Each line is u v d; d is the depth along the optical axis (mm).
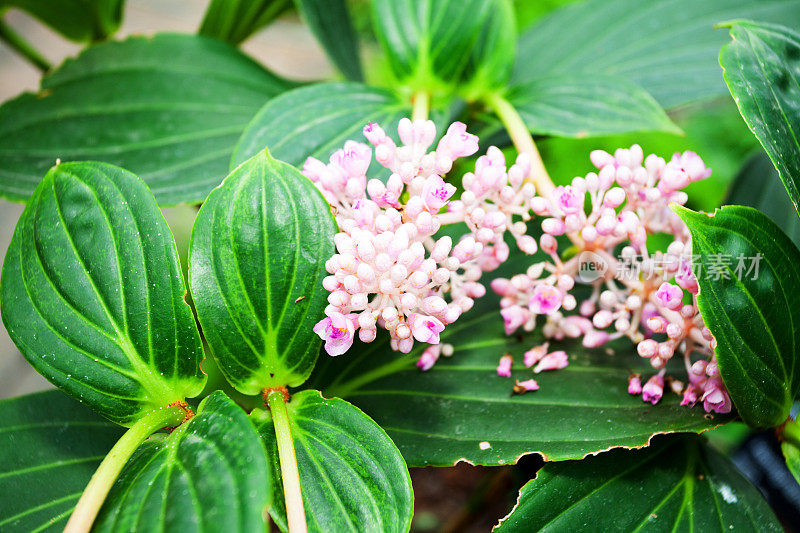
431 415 639
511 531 602
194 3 2012
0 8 874
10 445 623
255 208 585
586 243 618
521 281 629
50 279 590
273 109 677
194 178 722
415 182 592
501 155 608
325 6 848
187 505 523
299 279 589
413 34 735
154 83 789
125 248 587
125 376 587
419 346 681
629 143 1191
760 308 584
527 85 756
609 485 616
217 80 804
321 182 605
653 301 618
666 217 624
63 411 645
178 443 560
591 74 735
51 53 1758
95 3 869
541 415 628
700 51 791
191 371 593
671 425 607
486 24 744
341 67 856
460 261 588
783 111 606
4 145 754
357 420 584
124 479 557
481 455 609
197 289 584
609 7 843
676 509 611
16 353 1233
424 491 951
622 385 642
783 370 598
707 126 1317
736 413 610
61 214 594
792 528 792
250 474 523
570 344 675
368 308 580
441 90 743
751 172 820
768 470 809
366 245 566
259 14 891
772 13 804
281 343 595
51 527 596
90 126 766
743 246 580
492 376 658
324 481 570
